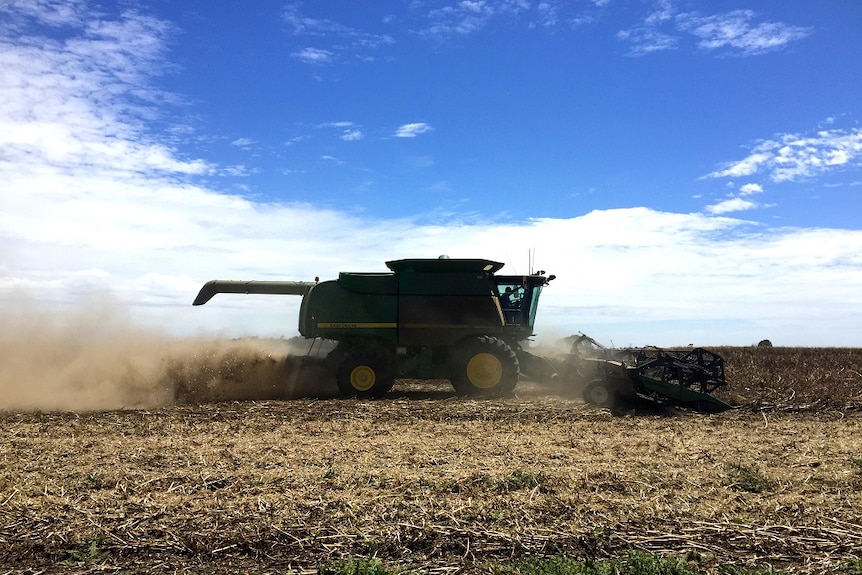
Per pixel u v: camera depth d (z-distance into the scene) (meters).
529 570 5.39
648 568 5.35
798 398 14.59
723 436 10.73
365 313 16.16
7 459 8.87
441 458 8.79
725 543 5.97
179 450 9.37
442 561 5.67
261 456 8.96
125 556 5.79
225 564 5.65
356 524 6.32
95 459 8.83
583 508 6.72
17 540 6.05
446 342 16.06
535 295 16.66
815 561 5.60
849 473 8.12
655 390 13.47
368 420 12.37
